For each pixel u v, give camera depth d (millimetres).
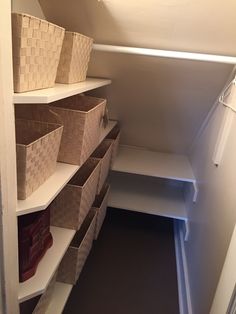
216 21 1172
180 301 1699
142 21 1242
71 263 1444
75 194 1262
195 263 1610
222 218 1210
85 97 1529
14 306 932
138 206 2264
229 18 1145
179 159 2422
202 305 1315
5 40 651
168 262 2033
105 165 1804
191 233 1881
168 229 2424
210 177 1580
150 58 1488
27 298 970
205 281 1326
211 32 1241
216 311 994
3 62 660
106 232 2270
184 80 1626
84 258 1649
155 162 2301
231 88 1435
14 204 821
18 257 936
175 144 2395
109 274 1839
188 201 2217
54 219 1323
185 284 1708
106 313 1563
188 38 1305
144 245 2176
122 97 1913
